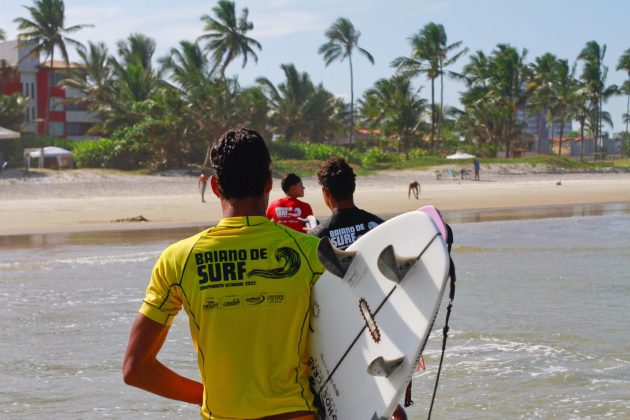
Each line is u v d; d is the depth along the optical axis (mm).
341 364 2453
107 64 66125
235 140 2551
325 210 29594
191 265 2514
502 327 8000
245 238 2527
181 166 51125
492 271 12508
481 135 82688
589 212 28781
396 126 74562
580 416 5312
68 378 6312
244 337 2486
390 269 2260
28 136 53844
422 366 3812
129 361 2562
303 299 2521
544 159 67438
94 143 50281
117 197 37688
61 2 64938
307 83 74750
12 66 72000
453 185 50406
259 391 2484
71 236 20188
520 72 81188
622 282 11156
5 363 6738
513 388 5922
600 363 6613
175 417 5434
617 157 114625
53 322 8461
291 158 62281
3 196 37438
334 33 73125
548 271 12500
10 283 11445
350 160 63281
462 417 5340
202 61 66812
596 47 87250
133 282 11547
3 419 5324
